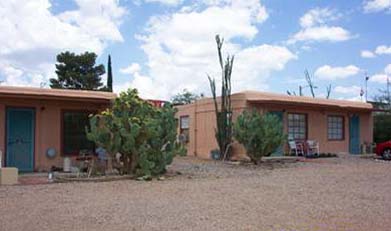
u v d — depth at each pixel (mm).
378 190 12859
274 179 15641
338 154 28219
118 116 15875
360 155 28531
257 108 24703
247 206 10172
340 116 29641
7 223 8312
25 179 15102
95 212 9398
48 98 17719
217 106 25359
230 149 24453
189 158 26109
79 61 46281
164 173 16812
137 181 14930
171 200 10984
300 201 10898
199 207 10016
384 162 23812
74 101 18656
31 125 18031
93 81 46156
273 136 21609
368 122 31547
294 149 26156
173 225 8242
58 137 18406
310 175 17016
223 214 9242
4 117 17469
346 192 12438
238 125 21938
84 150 18812
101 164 17422
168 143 16453
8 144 17547
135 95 16203
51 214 9172
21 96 17156
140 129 15570
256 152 21766
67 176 15820
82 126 18906
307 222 8547
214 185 13898
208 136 26953
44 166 18094
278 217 8984
